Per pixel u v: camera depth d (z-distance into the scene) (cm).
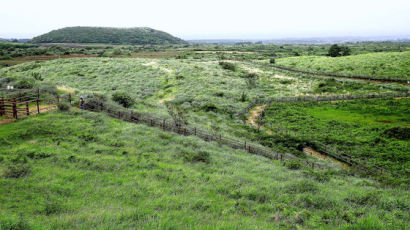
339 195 1065
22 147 1284
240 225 703
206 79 4978
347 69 6359
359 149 2183
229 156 1625
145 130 1858
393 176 1656
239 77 5644
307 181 1208
